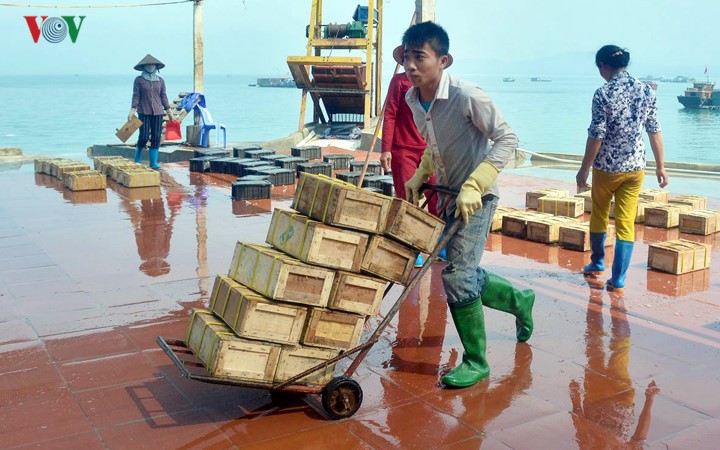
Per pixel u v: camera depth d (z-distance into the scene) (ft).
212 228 27.25
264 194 33.68
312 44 59.93
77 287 19.57
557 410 12.19
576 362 14.37
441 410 12.24
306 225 11.58
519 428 11.55
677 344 15.38
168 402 12.54
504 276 20.76
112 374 13.74
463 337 13.39
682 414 12.01
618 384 13.28
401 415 12.07
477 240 12.94
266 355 11.47
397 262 12.16
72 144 78.38
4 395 12.80
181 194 34.94
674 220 27.76
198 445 11.02
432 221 12.19
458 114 12.48
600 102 18.57
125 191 35.73
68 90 411.34
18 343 15.37
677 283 20.13
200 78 57.31
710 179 45.03
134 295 18.85
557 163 53.42
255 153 45.19
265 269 11.61
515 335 15.96
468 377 13.23
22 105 192.75
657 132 19.11
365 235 11.71
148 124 42.80
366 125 58.95
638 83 18.63
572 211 28.12
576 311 17.62
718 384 13.29
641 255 23.44
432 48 12.16
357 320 12.05
